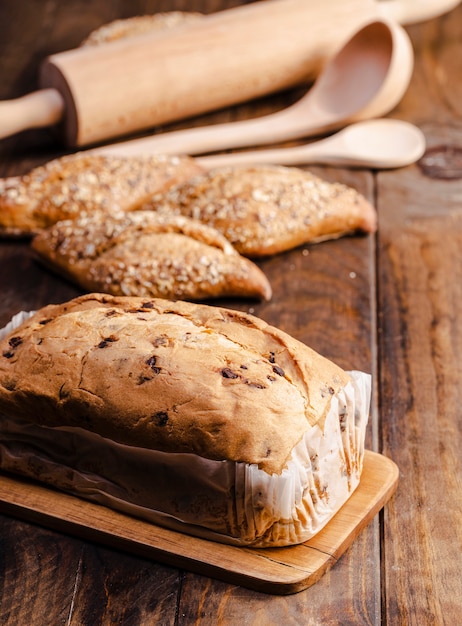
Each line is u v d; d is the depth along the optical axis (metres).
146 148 0.99
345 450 0.69
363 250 0.91
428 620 0.67
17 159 1.02
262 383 0.67
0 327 0.85
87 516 0.70
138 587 0.68
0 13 1.23
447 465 0.75
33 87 1.11
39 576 0.69
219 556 0.68
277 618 0.66
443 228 0.93
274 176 0.91
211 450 0.66
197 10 1.23
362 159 0.99
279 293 0.87
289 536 0.68
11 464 0.72
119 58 1.02
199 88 1.05
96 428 0.68
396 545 0.70
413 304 0.86
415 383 0.80
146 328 0.70
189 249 0.85
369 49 1.04
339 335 0.83
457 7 1.21
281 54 1.07
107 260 0.85
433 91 1.09
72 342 0.70
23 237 0.92
